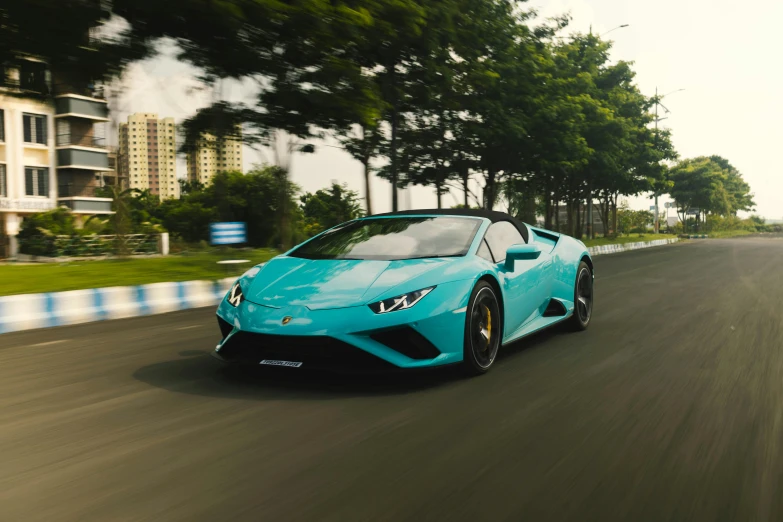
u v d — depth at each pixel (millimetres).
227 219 13703
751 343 5504
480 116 20172
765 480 2521
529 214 32781
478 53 16844
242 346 3900
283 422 3221
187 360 4793
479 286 4238
